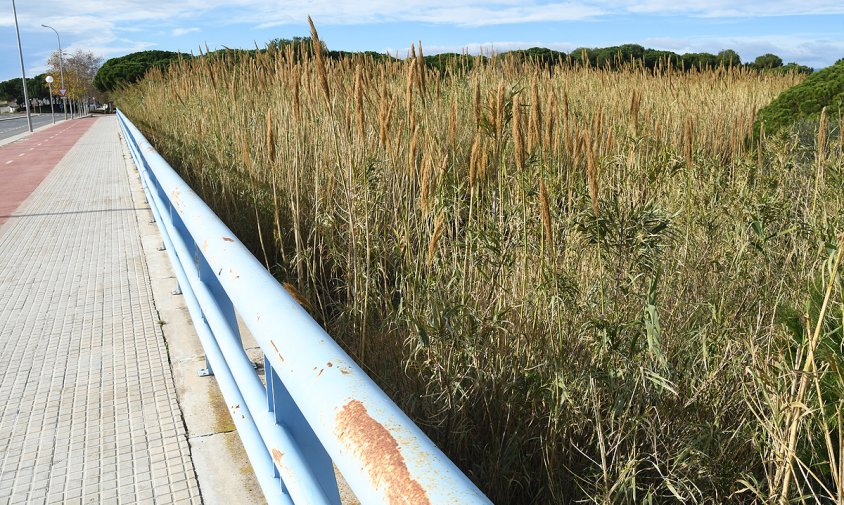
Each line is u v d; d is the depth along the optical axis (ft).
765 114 30.68
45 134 124.98
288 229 20.77
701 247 15.25
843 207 15.52
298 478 4.92
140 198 36.65
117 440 10.43
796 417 7.12
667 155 16.88
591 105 28.30
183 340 14.64
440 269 13.24
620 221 11.67
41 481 9.37
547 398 9.73
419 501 2.52
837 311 9.18
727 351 10.29
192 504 8.68
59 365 13.61
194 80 37.73
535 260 13.24
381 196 17.13
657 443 9.23
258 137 24.59
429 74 27.27
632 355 9.84
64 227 29.25
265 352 4.95
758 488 8.11
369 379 3.59
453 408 10.03
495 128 13.99
